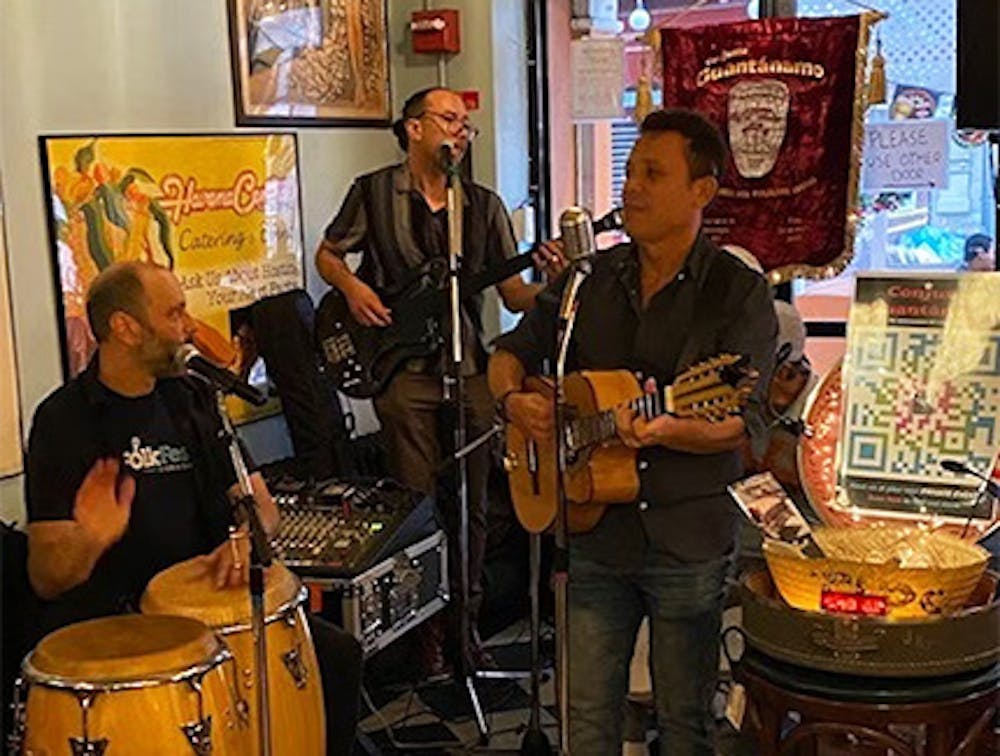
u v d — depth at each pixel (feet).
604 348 8.13
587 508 7.91
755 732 7.36
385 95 15.56
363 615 10.31
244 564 8.07
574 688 8.12
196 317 12.39
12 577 8.87
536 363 8.86
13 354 10.38
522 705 12.09
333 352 12.61
